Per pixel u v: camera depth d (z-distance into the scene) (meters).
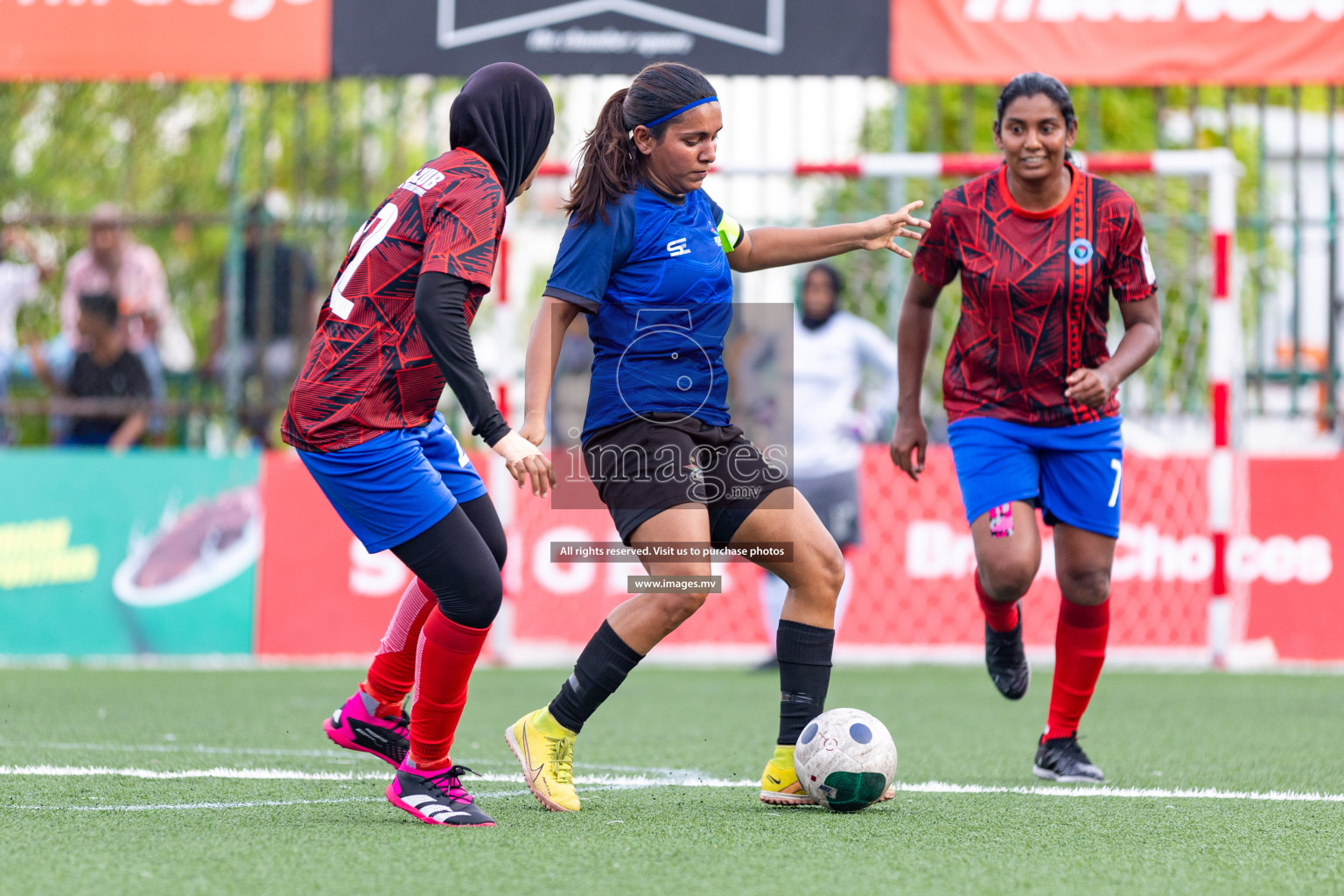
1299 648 28.08
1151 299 13.68
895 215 13.08
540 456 10.32
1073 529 13.83
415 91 39.69
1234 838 10.48
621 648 11.49
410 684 12.55
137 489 29.09
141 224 29.66
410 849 9.70
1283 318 40.09
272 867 9.05
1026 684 15.16
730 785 13.30
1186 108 42.88
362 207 29.41
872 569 28.72
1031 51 28.00
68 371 30.83
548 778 11.58
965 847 9.99
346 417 10.59
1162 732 18.03
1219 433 26.78
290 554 28.91
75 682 24.05
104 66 28.61
